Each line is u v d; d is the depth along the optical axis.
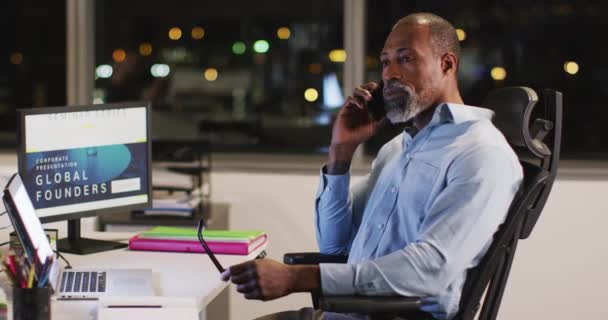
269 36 5.51
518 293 4.39
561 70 5.22
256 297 2.41
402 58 2.64
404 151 2.70
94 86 4.98
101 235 3.45
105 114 3.26
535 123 2.54
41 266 2.35
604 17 5.18
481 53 5.10
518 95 2.56
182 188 4.09
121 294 2.50
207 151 4.32
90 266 2.89
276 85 5.70
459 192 2.43
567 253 4.36
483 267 2.43
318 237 3.02
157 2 5.30
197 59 5.61
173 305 2.42
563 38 5.17
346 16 4.65
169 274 2.78
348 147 2.92
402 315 2.47
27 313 2.12
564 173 4.36
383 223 2.70
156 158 4.27
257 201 4.59
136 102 3.34
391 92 2.65
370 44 4.70
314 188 4.53
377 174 2.99
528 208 2.49
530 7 5.11
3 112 5.84
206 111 5.71
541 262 4.37
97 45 5.03
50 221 3.15
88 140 3.23
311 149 4.83
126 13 5.19
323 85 5.34
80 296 2.47
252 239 3.14
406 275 2.38
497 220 2.43
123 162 3.33
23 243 2.32
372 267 2.39
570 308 4.38
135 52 5.18
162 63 5.46
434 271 2.39
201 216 3.98
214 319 4.13
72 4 4.84
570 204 4.35
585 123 5.26
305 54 5.34
